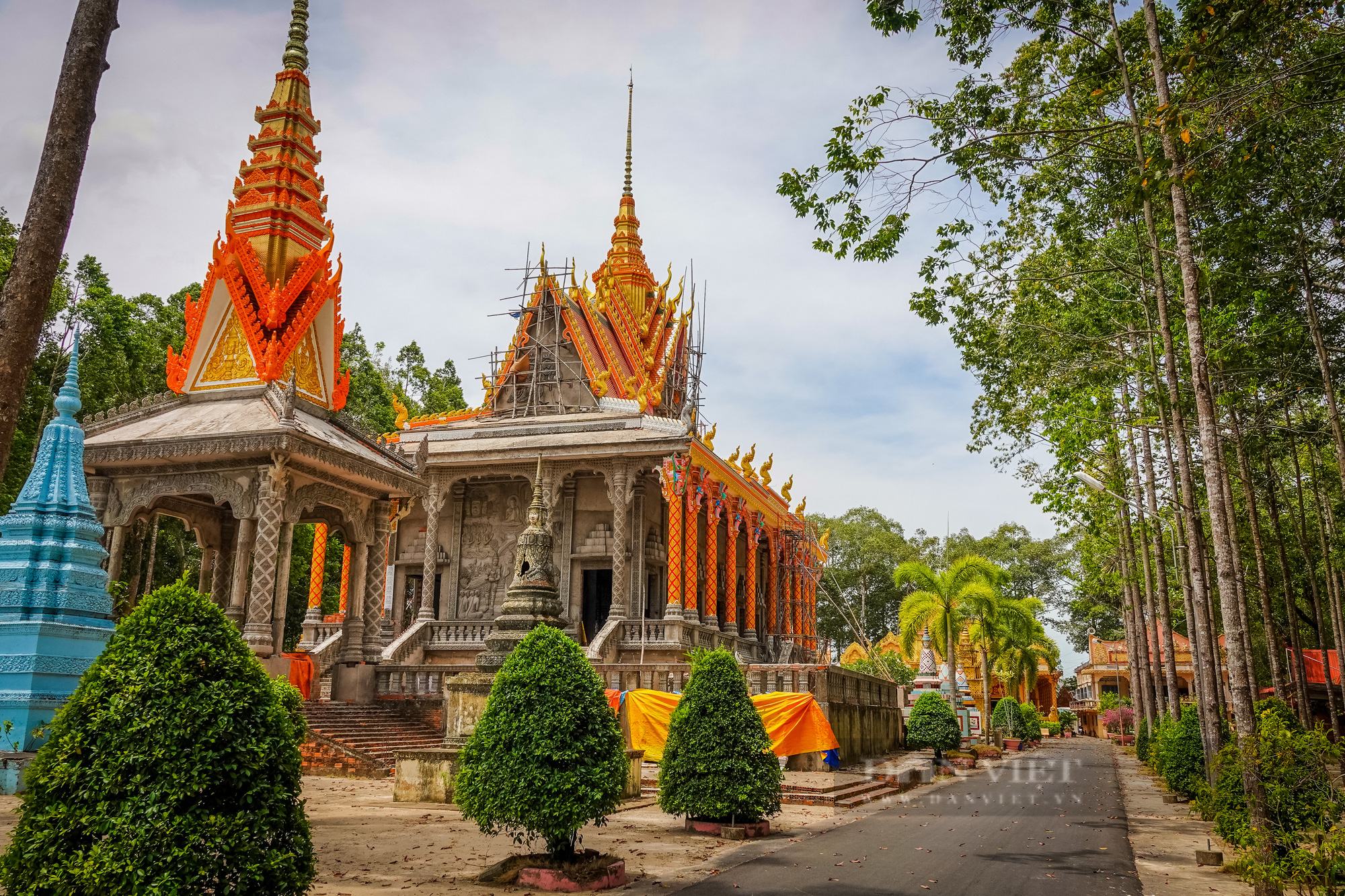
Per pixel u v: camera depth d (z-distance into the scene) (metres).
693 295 47.38
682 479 34.09
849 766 27.81
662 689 24.80
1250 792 11.76
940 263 18.84
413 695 26.98
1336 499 33.38
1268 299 20.55
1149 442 29.14
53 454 16.22
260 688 7.42
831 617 81.62
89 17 8.31
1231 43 13.13
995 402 25.80
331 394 29.03
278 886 6.95
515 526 37.91
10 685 14.51
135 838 6.46
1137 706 40.75
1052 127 17.27
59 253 7.90
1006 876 11.67
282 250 28.03
